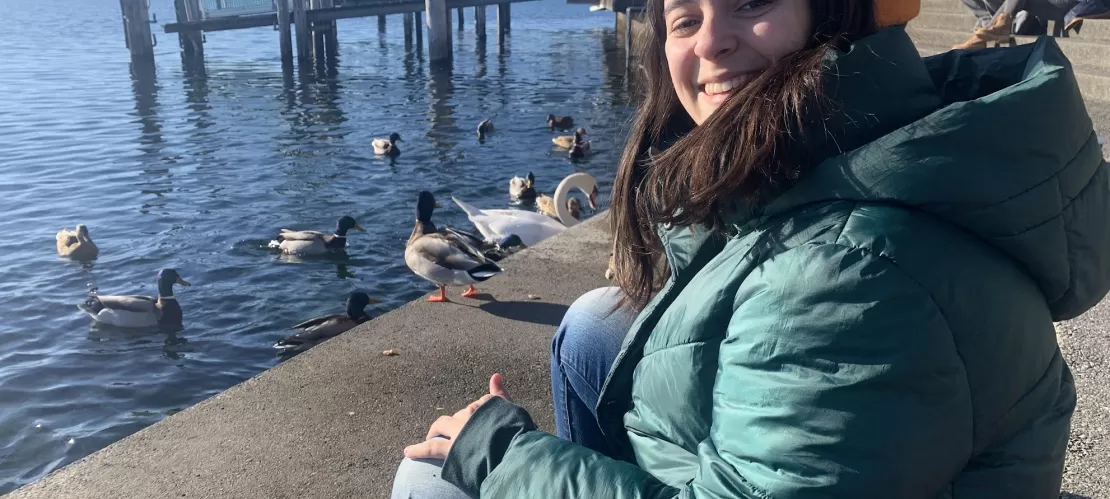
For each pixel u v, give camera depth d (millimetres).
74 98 26422
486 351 3572
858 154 1175
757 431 1148
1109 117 7641
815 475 1104
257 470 2693
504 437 1408
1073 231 1203
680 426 1340
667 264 1742
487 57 37469
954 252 1132
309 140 20250
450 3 39625
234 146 19562
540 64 34812
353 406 3104
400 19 59438
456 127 21875
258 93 27547
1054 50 1277
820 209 1202
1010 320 1152
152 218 14125
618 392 1496
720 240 1372
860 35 1330
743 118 1258
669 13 1469
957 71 1508
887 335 1089
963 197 1126
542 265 4664
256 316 10234
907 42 1270
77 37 49906
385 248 12719
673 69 1499
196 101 25969
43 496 2562
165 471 2689
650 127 1704
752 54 1359
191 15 33938
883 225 1136
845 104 1229
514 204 15344
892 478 1090
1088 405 2730
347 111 24250
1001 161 1129
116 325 9781
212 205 14875
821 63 1220
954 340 1108
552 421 3010
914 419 1086
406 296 10867
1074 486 2322
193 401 8156
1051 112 1130
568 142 19250
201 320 10102
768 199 1256
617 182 1726
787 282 1157
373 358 3508
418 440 2871
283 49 33531
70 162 18047
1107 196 1260
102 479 2646
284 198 15344
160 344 9438
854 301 1105
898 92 1234
